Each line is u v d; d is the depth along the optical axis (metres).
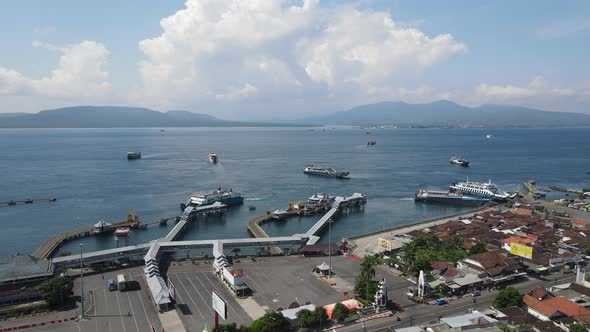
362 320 101.75
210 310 107.44
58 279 112.50
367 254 154.25
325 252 155.62
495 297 107.88
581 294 111.81
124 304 110.88
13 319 102.25
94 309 107.94
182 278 130.38
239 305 110.94
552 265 133.88
